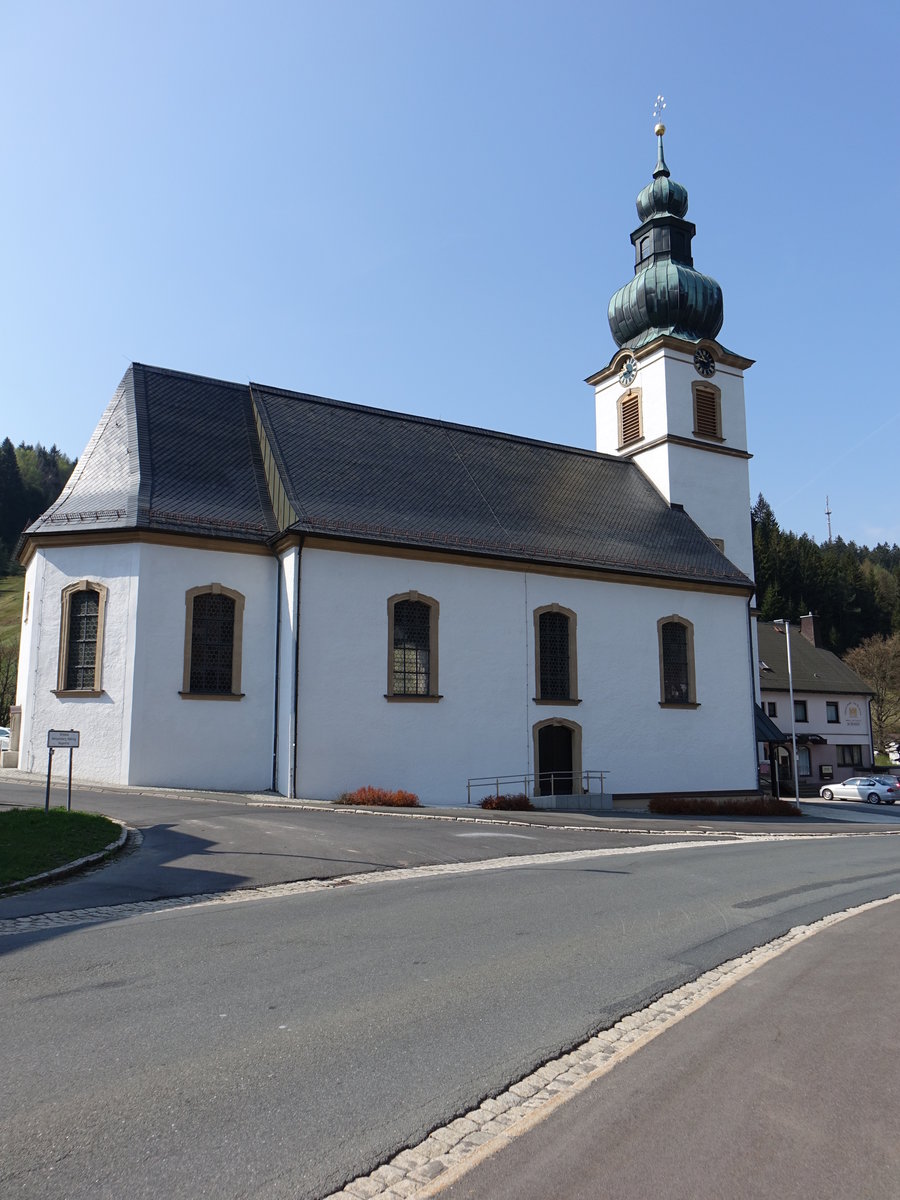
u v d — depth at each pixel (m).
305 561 24.88
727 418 38.28
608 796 28.36
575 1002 6.89
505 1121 4.79
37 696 24.61
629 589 31.02
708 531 36.94
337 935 8.88
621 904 10.90
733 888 12.52
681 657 32.12
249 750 24.69
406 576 26.41
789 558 95.38
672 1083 5.31
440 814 21.19
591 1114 4.86
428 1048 5.84
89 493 25.89
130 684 23.58
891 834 24.39
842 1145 4.52
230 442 28.47
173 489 25.62
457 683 26.89
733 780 32.16
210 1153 4.37
